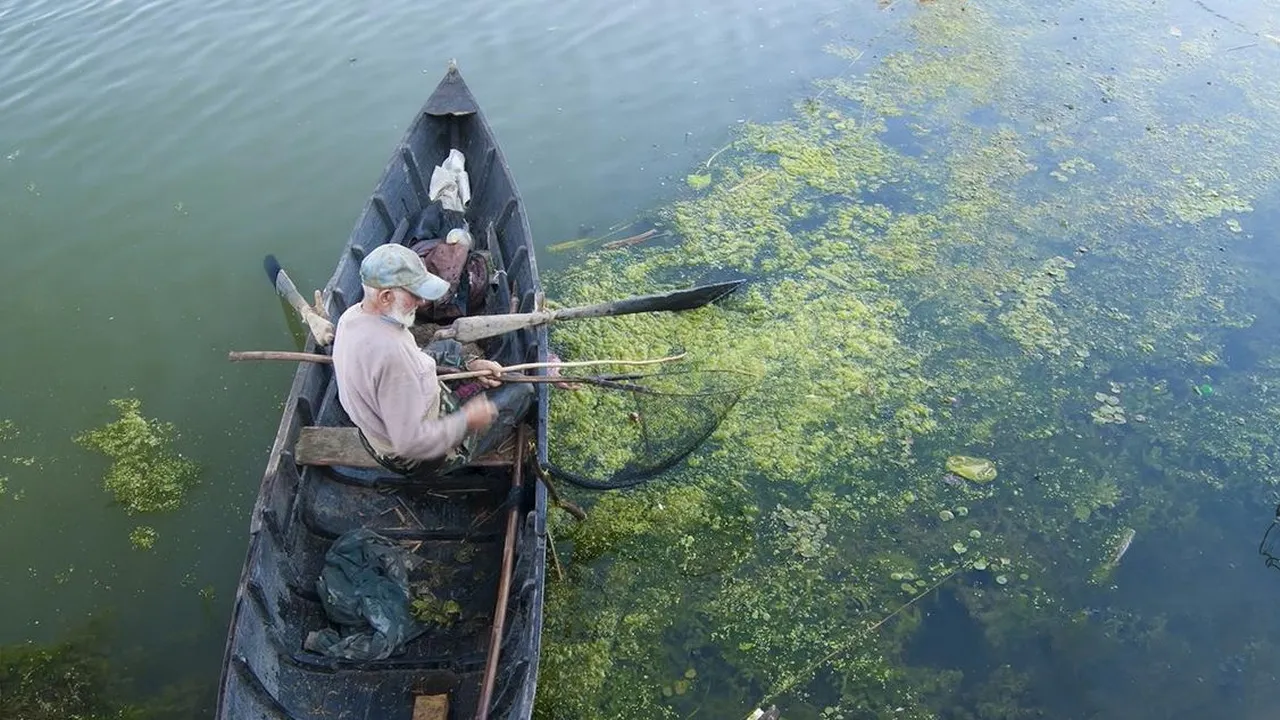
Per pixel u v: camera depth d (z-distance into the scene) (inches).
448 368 192.9
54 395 245.8
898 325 278.2
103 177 323.9
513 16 427.2
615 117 367.9
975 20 441.7
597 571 211.9
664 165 345.7
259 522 175.2
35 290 278.4
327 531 197.8
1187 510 225.3
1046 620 202.8
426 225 280.2
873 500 228.4
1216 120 367.6
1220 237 308.8
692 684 191.9
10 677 185.5
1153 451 239.0
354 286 245.1
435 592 191.8
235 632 155.9
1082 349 268.2
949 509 226.5
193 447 233.6
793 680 192.2
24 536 211.9
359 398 155.3
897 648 197.6
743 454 239.9
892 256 303.9
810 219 321.1
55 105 355.9
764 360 265.6
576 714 186.5
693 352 267.6
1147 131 361.1
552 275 298.8
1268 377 257.9
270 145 341.4
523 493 196.9
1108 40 425.4
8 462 228.1
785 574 212.1
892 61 406.6
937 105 378.6
